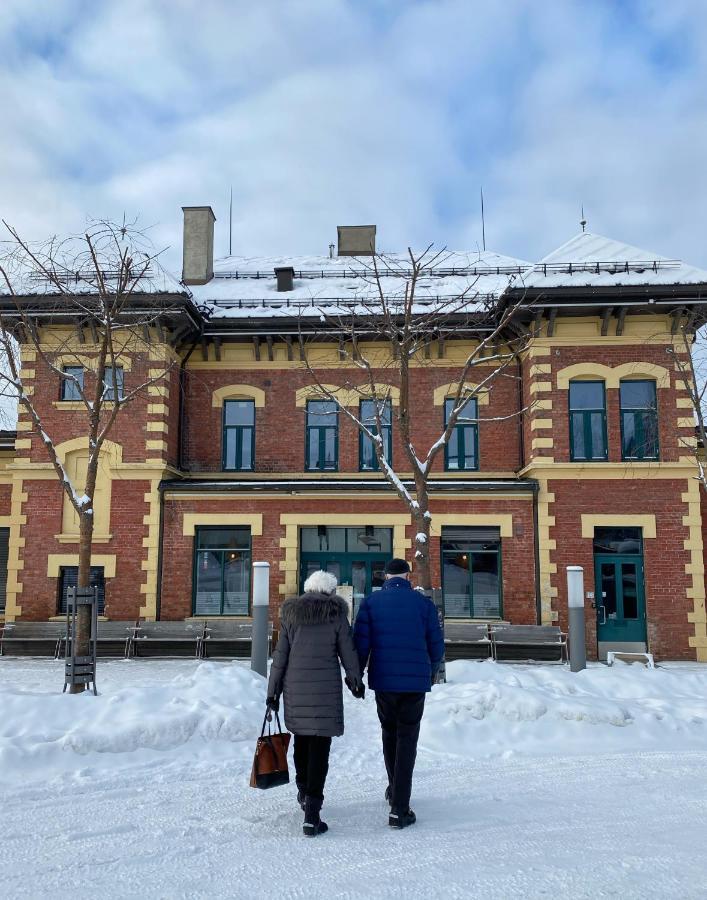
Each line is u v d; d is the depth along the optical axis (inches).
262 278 1015.6
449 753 362.3
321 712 241.8
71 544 815.1
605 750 370.9
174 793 284.2
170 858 215.2
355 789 294.7
